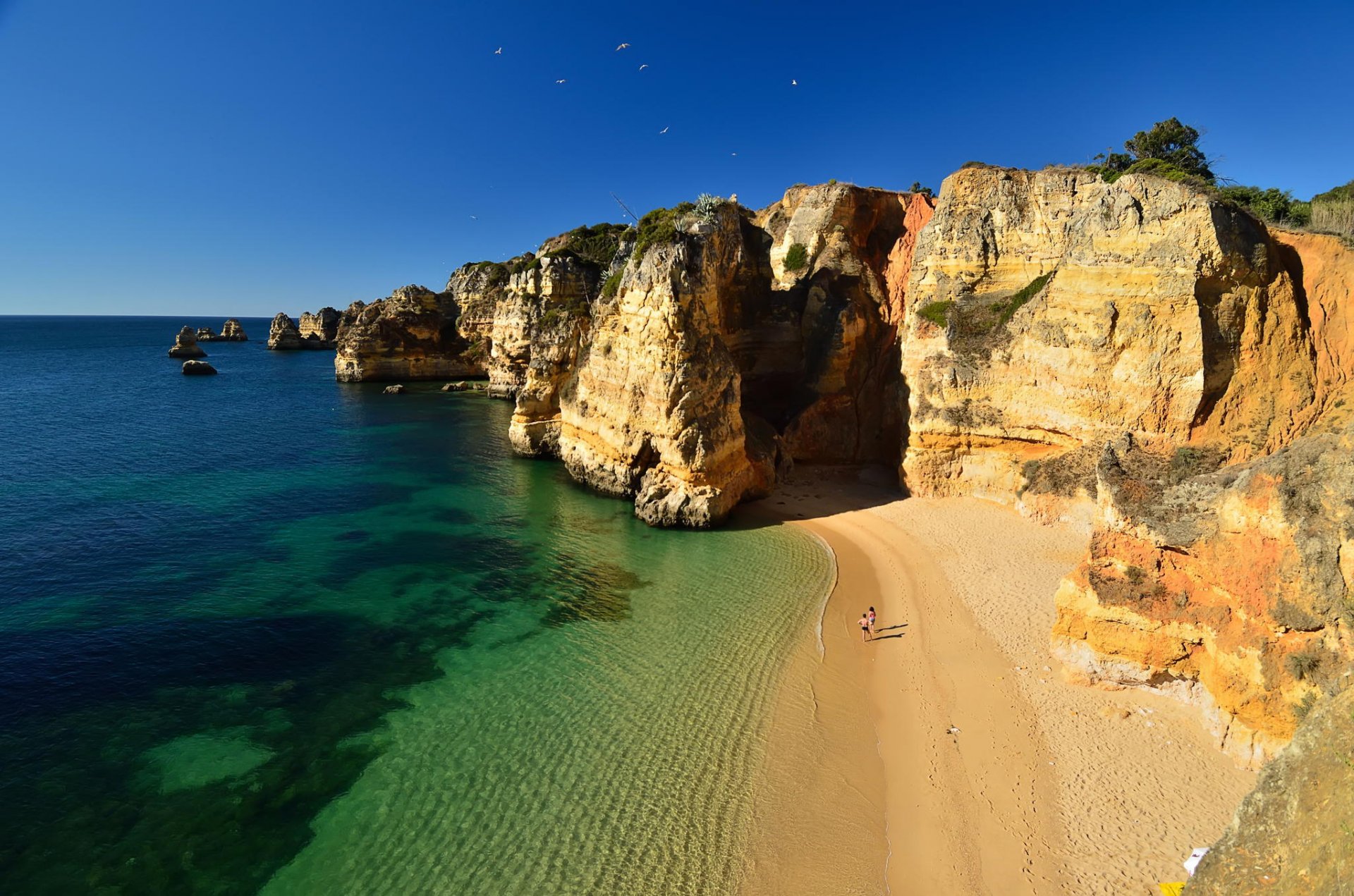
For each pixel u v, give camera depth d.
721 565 32.19
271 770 18.03
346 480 47.44
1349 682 10.18
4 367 134.62
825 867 15.16
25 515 38.22
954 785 17.31
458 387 97.12
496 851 15.54
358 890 14.48
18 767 17.83
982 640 23.86
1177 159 41.53
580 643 24.86
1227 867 9.67
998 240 38.44
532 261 82.81
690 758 18.67
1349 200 34.50
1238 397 29.06
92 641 24.38
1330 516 14.70
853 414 48.97
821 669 23.08
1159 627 18.53
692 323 38.34
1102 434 32.19
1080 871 14.43
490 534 36.47
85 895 14.15
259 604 27.66
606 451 43.59
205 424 68.75
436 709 20.80
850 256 54.78
